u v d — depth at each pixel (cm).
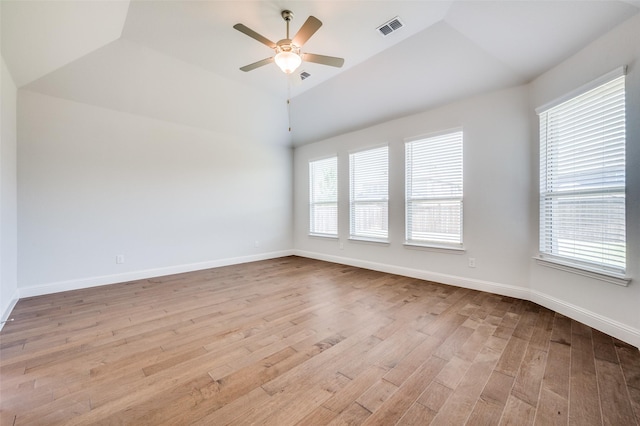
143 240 417
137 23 278
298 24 277
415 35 294
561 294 270
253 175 551
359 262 489
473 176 347
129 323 253
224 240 508
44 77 321
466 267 357
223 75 386
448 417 138
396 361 189
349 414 140
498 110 325
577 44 241
